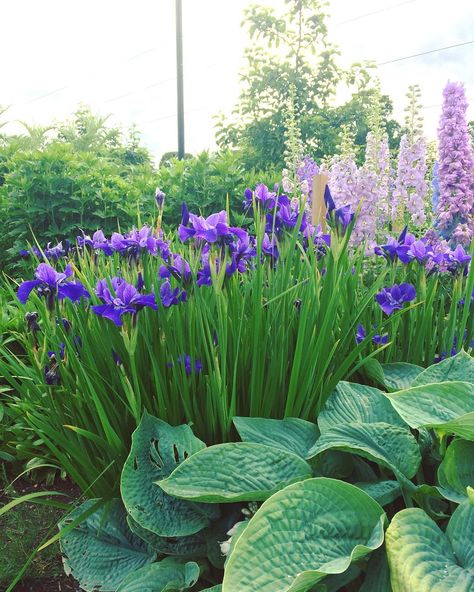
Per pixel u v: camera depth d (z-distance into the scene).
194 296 1.96
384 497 1.60
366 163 4.80
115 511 2.00
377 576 1.40
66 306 2.08
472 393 1.65
